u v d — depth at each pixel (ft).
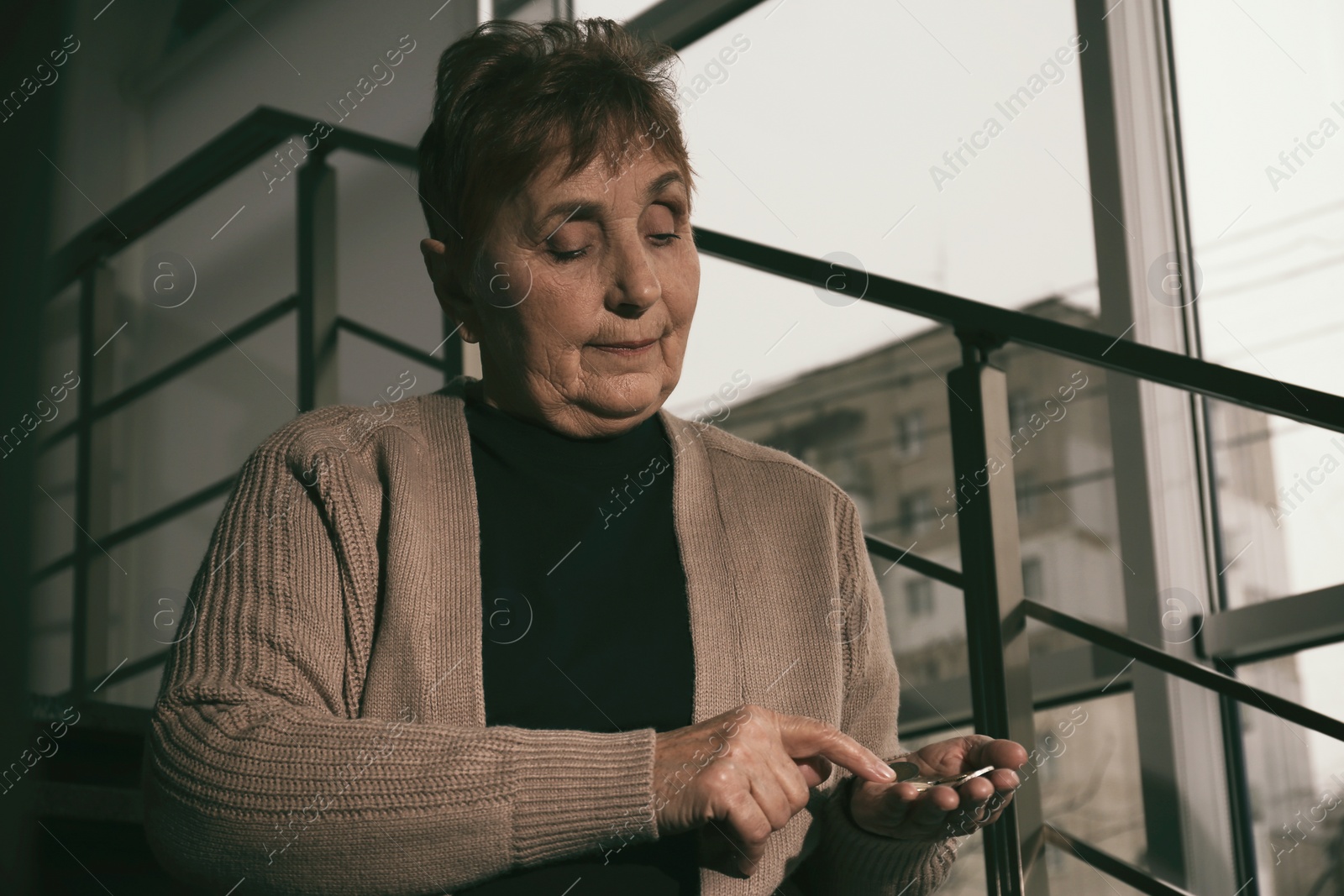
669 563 2.79
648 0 8.17
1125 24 7.19
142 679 8.32
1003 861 3.51
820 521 2.95
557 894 2.37
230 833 2.13
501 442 2.79
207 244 8.88
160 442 8.84
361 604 2.52
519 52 2.75
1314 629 6.07
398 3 8.42
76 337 7.25
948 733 7.50
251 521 2.51
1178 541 6.94
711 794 2.14
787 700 2.72
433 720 2.42
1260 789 6.52
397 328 8.14
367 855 2.11
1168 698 6.81
